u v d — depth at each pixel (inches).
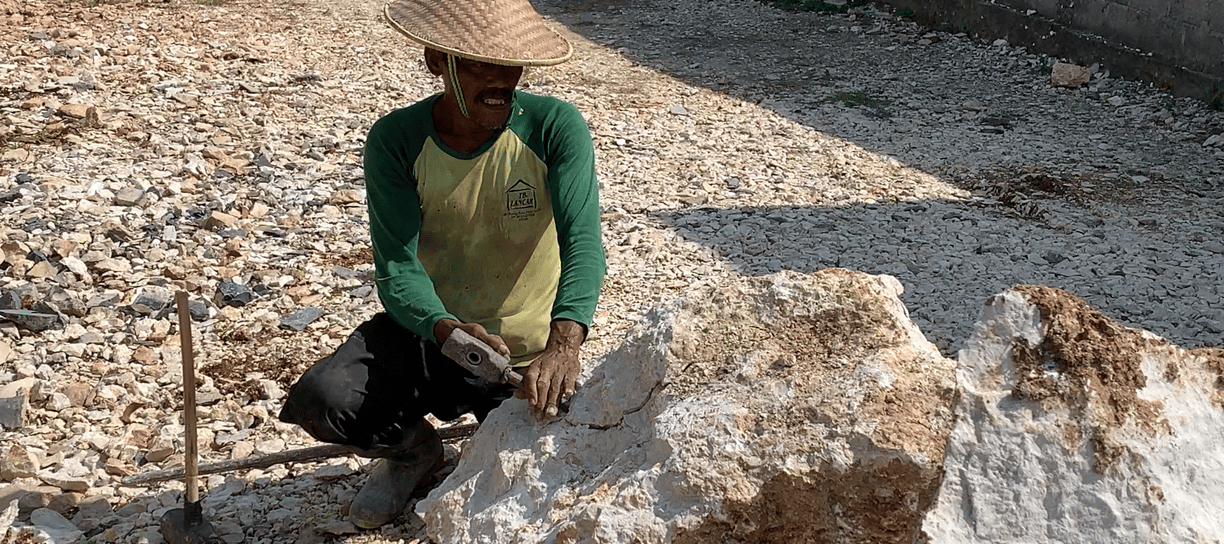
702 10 518.6
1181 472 93.4
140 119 301.9
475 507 112.1
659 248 240.4
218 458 150.6
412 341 123.0
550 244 127.9
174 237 229.0
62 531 130.5
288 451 129.5
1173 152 326.6
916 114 362.3
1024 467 93.4
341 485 140.6
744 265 235.0
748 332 108.9
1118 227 265.1
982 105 374.9
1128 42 399.9
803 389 101.7
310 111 325.4
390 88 357.1
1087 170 307.3
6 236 221.0
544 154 120.3
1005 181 295.0
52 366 175.5
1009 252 247.4
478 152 118.9
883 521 97.6
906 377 101.3
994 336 97.3
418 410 124.6
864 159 313.9
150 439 155.3
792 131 337.7
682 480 98.6
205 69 360.2
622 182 284.0
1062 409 94.0
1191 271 238.1
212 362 178.7
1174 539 90.9
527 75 383.9
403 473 129.1
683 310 112.0
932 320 211.6
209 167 272.1
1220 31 363.3
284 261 222.7
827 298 108.8
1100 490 92.1
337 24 443.2
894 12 498.9
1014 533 92.4
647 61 419.8
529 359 130.4
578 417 112.4
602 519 98.6
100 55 364.5
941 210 273.0
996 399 95.3
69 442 153.4
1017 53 437.7
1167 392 96.3
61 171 261.4
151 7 448.8
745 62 423.8
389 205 118.5
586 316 113.0
